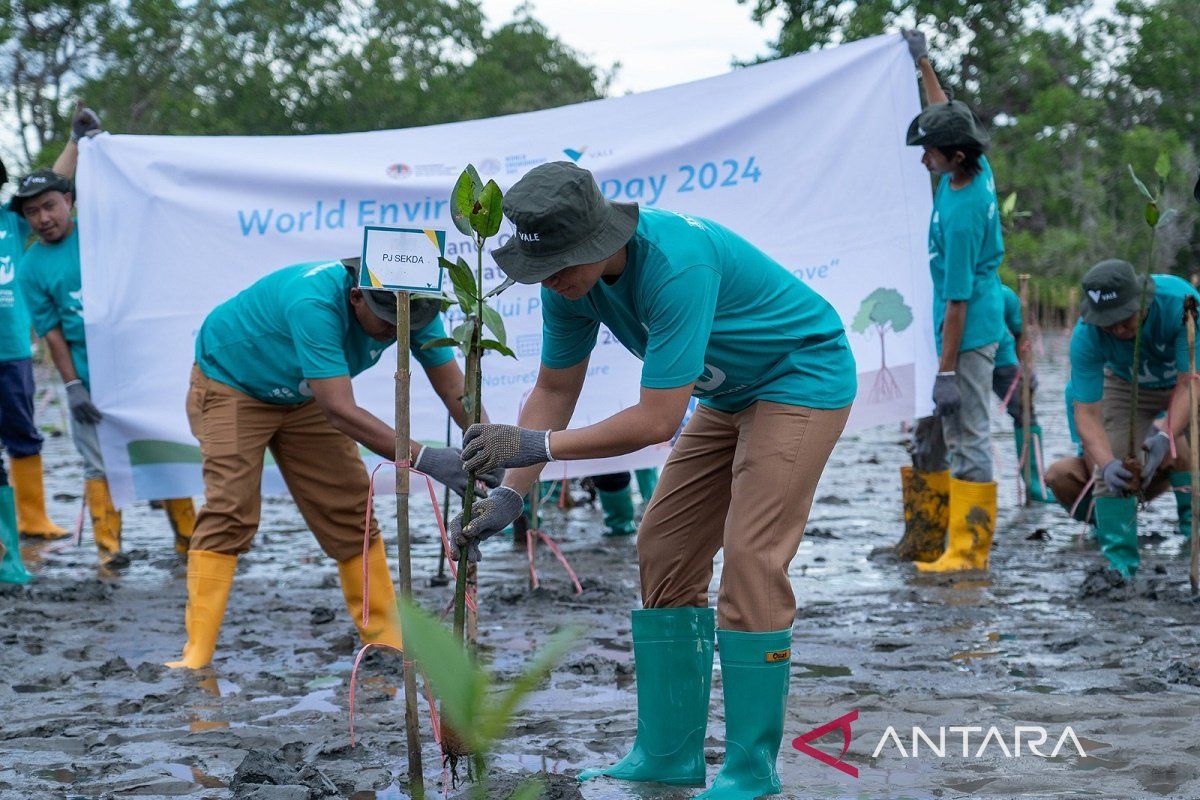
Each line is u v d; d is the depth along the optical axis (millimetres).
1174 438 6480
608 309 3381
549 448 3156
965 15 41625
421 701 4535
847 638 5371
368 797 3484
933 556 7258
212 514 5180
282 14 50250
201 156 7020
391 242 3113
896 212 6664
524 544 8062
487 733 1378
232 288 7035
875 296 6680
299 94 48719
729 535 3434
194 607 5164
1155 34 49844
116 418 7074
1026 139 44594
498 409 6949
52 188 7621
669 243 3193
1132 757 3723
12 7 33688
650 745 3648
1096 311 6430
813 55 6727
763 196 6746
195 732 4148
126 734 4148
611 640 5422
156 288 7051
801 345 3424
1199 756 3717
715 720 4242
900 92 6660
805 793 3463
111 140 7023
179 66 43188
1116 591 6062
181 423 7113
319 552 8188
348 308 4801
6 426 8711
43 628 5820
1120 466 6512
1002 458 12656
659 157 6797
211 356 5203
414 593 6504
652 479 8945
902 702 4379
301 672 5000
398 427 3102
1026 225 46625
